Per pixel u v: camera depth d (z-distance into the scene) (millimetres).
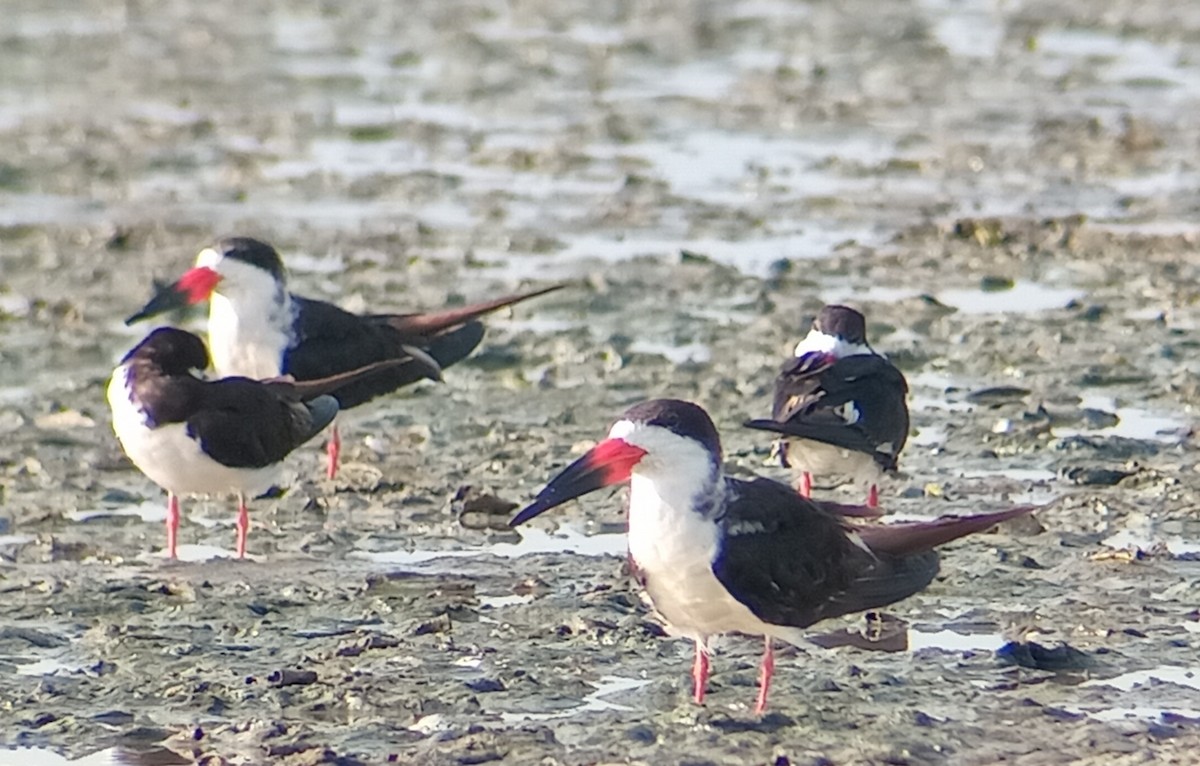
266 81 29172
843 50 31734
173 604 12391
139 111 27203
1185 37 32656
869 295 19594
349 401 15227
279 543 13570
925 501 14281
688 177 24297
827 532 10938
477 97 28438
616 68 30375
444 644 11797
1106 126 26781
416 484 14734
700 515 10578
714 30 33000
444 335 15945
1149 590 12633
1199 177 24281
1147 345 17953
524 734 10516
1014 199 23281
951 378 17172
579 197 23359
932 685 11266
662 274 20234
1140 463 14969
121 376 13281
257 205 22891
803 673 11492
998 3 35281
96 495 14477
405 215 22516
